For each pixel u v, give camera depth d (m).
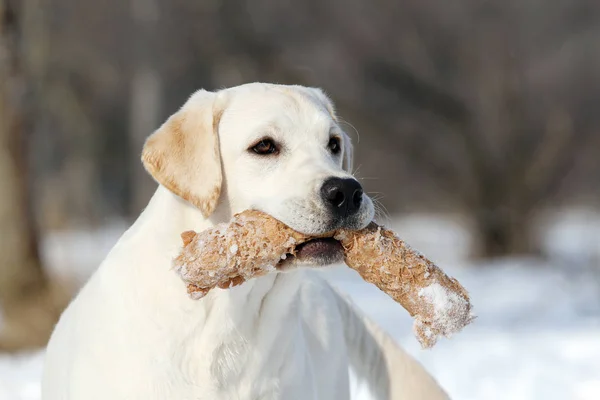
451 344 10.98
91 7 35.62
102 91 38.81
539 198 28.06
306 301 5.68
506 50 29.98
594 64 31.70
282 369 5.07
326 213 4.74
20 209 13.98
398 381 6.13
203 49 30.55
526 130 29.78
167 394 4.79
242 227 4.74
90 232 37.59
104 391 4.78
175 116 5.23
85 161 41.59
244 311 4.92
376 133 30.33
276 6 31.06
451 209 34.31
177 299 4.86
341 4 31.25
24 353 12.83
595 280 17.67
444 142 30.36
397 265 4.78
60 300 14.10
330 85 30.08
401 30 31.20
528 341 11.20
